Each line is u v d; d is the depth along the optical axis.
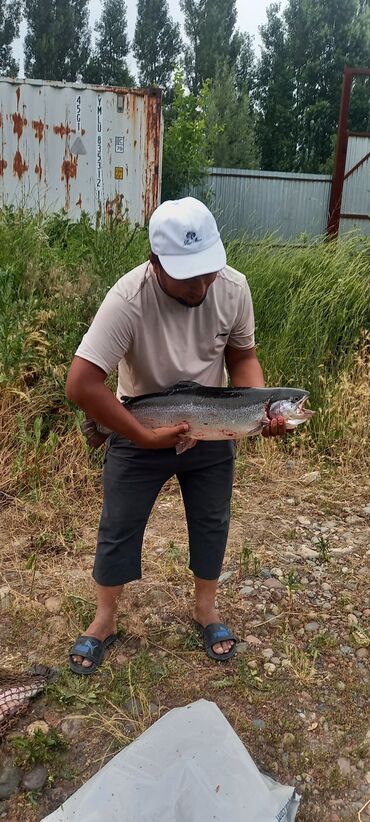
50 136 7.74
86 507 3.87
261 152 26.77
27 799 2.08
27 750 2.20
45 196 7.51
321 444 4.75
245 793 1.95
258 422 2.24
